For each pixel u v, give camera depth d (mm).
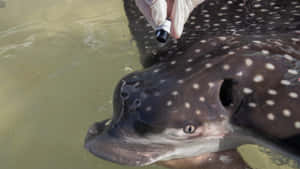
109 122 1491
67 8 3527
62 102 2137
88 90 2236
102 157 1319
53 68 2475
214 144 1363
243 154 1637
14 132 1918
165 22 1433
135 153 1301
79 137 1866
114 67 2479
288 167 1540
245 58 1274
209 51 1383
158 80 1347
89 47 2750
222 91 1276
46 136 1883
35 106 2113
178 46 1557
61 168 1680
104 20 3252
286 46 1349
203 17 1908
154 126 1264
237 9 1967
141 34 1993
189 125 1247
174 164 1426
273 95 1188
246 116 1209
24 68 2488
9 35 3008
